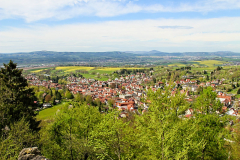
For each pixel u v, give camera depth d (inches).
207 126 794.8
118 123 772.0
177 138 640.4
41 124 1904.5
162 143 630.5
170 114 669.9
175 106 713.0
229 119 815.1
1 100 1300.4
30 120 1380.4
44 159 581.0
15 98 1392.7
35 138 1043.3
